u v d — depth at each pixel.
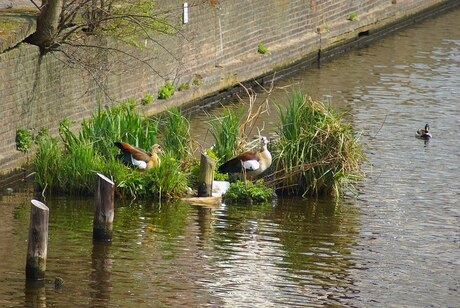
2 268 18.86
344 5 42.41
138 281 18.62
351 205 23.80
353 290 18.73
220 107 33.28
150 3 28.36
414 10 46.66
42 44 26.22
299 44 38.75
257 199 23.67
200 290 18.36
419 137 29.50
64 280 18.50
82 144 23.95
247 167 23.86
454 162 27.44
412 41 43.19
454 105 33.44
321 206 23.64
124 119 24.91
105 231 20.48
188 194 23.80
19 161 25.27
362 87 35.72
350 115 31.88
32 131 26.03
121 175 23.33
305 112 24.58
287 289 18.59
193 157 25.09
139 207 22.83
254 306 17.80
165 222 21.95
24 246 20.03
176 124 25.14
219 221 22.22
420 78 37.03
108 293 18.05
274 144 24.77
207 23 33.94
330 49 40.62
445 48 42.03
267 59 36.62
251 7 36.38
